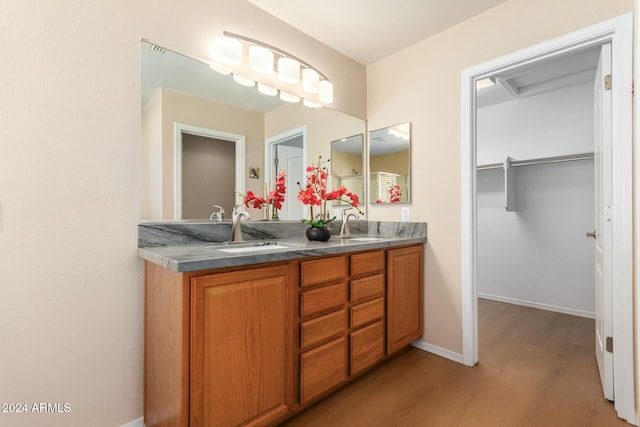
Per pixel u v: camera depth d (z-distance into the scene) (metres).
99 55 1.31
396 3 1.83
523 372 1.89
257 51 1.79
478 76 1.98
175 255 1.19
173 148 1.58
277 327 1.33
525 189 3.34
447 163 2.10
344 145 2.44
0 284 1.10
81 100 1.27
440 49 2.14
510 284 3.45
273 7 1.87
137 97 1.42
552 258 3.17
